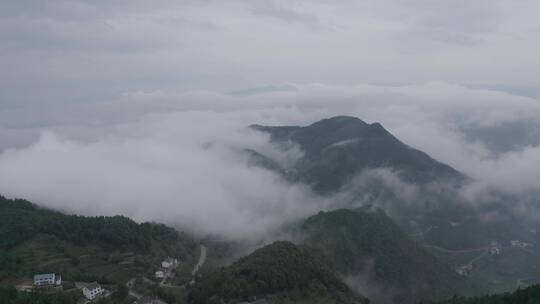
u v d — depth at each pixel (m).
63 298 180.75
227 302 199.75
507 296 195.50
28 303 170.50
